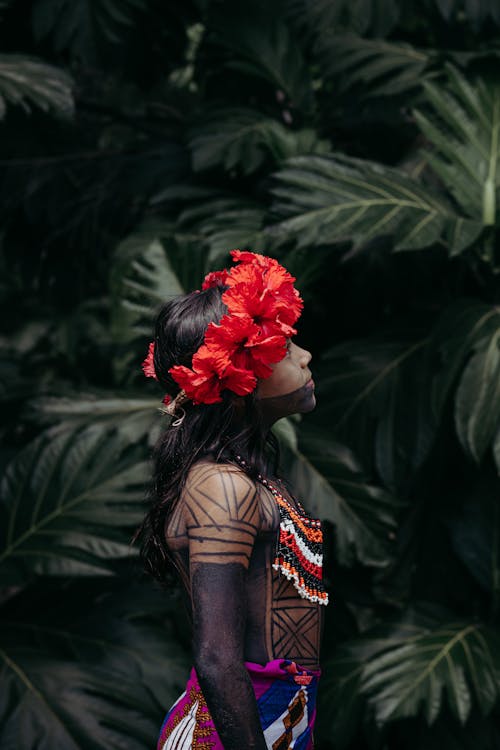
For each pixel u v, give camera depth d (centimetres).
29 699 237
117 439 265
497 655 260
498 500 294
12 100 288
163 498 134
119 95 426
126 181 362
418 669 254
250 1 348
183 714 136
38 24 328
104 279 390
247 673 119
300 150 316
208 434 131
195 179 349
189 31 443
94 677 244
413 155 337
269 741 126
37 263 384
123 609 270
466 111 299
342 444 276
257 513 126
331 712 262
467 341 263
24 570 246
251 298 125
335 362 295
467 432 254
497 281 295
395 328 302
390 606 307
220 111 330
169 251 275
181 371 125
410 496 304
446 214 269
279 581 129
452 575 305
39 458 264
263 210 312
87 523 254
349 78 320
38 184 361
